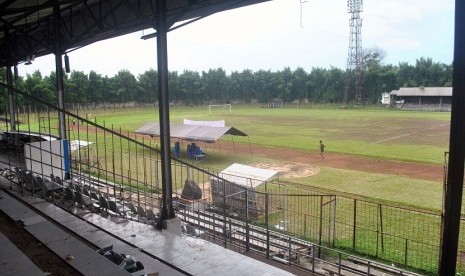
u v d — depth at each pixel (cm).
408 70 9456
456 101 338
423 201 1584
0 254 441
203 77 10838
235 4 932
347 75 9944
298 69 10944
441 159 2581
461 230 1152
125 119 6050
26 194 742
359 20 9956
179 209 1258
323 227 1273
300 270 899
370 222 1315
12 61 1894
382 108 8319
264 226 1232
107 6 1253
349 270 953
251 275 529
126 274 405
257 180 1411
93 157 2381
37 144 1102
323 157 2741
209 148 3195
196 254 575
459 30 332
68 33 1471
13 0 1023
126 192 1317
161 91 749
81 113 7200
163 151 735
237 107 10038
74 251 466
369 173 2180
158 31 750
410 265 1007
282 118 6175
